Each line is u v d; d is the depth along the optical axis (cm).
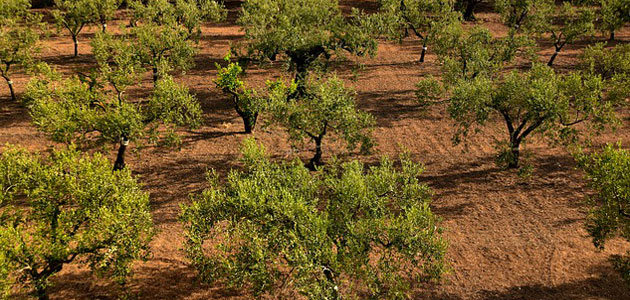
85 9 4912
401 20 5212
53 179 1855
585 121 3762
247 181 1812
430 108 4138
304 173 1920
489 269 2242
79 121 2634
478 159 3306
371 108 4150
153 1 5088
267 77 4772
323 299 1512
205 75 4822
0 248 1544
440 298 2073
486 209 2714
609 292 2086
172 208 2691
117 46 3881
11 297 1970
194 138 3534
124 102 2825
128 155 3247
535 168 3158
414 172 2067
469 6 6925
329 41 4316
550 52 5516
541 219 2612
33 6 6706
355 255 1659
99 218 1758
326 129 3081
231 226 1759
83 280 2112
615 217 1881
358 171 1922
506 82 2862
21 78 4478
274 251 1666
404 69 5150
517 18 6153
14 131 3466
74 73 4550
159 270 2197
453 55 4353
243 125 3794
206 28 6494
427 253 1741
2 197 1834
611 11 5459
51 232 1709
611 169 1906
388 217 1902
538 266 2255
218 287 2116
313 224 1625
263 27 4338
